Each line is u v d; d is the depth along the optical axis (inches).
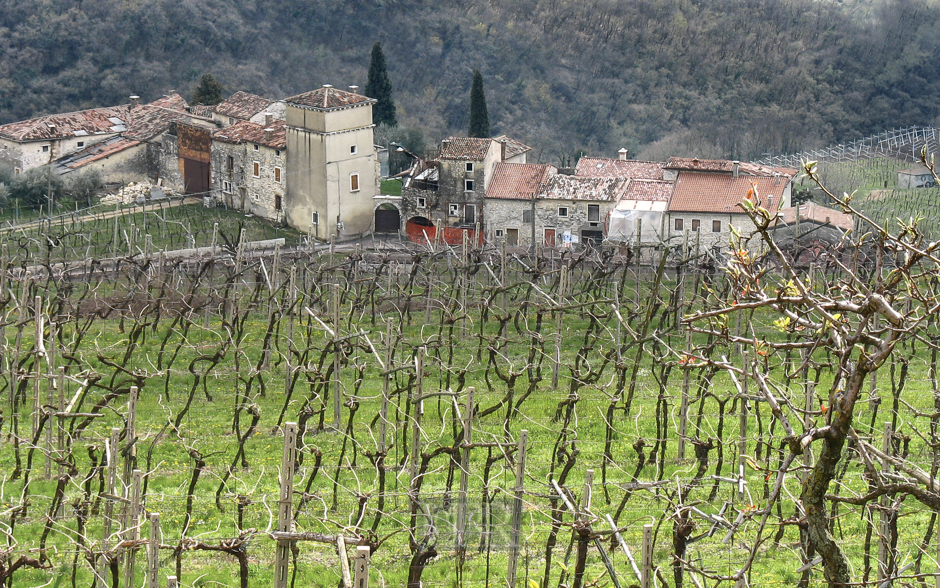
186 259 4276.6
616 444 2224.4
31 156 6328.7
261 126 5816.9
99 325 3307.1
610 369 2832.2
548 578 1467.8
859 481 1929.1
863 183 6604.3
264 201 5713.6
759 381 913.5
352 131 5487.2
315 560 1701.5
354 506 1868.8
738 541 1708.9
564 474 1711.4
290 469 1230.3
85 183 6013.8
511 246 4933.6
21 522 1809.8
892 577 970.1
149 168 6274.6
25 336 3142.2
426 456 1694.1
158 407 2503.7
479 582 1606.8
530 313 3457.2
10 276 3110.2
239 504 1647.4
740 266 869.8
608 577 1578.5
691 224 4845.0
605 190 5054.1
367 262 3932.1
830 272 3481.8
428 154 6628.9
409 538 1657.2
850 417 878.4
